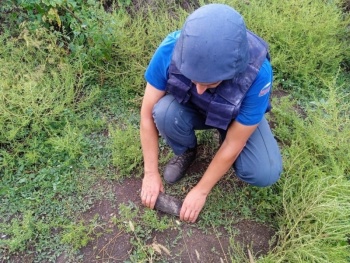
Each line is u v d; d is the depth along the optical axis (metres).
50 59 2.66
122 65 2.84
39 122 2.44
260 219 2.16
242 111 1.72
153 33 2.91
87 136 2.47
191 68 1.41
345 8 3.42
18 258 1.95
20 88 2.43
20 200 2.16
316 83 2.95
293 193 2.18
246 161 1.98
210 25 1.36
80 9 2.89
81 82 2.70
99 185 2.25
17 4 2.82
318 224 1.95
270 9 3.25
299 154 2.22
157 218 2.13
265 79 1.62
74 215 2.12
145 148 2.04
